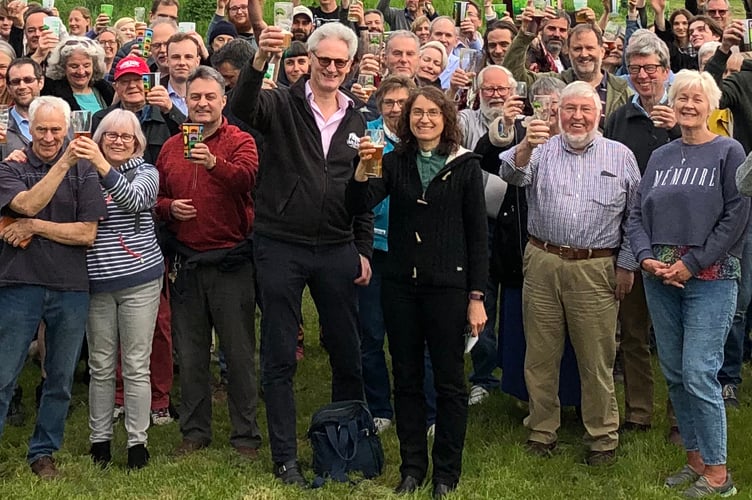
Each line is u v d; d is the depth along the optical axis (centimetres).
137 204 429
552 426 471
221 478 429
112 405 449
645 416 490
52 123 417
